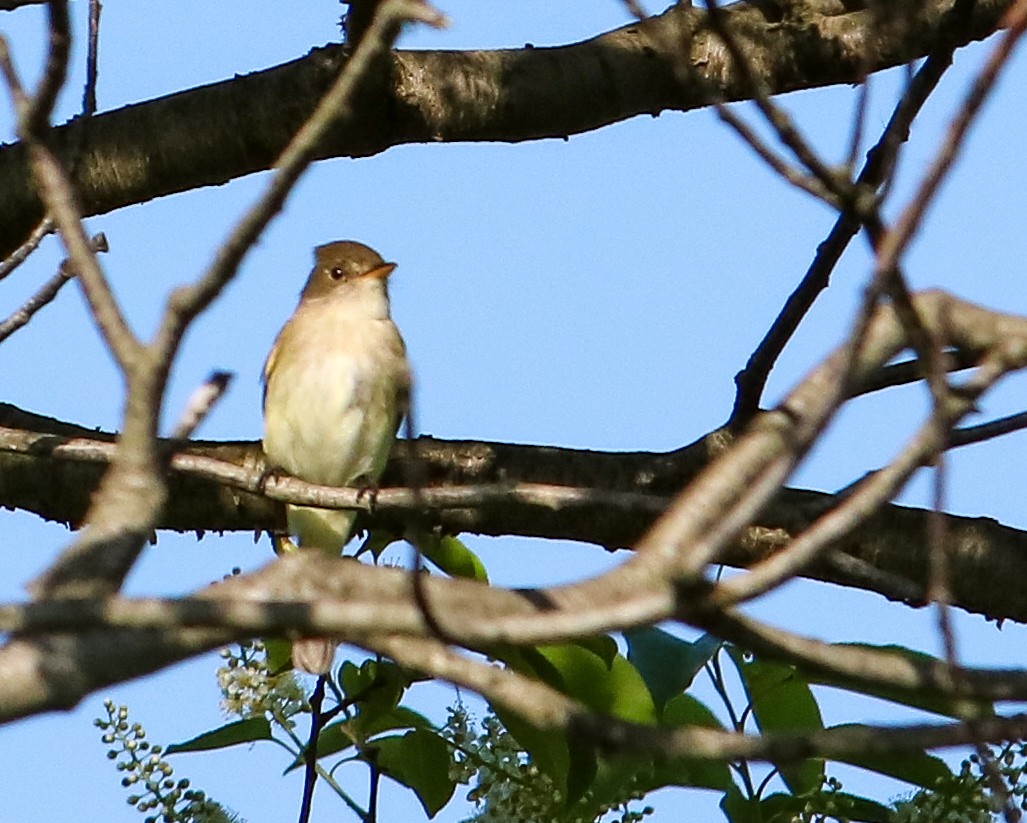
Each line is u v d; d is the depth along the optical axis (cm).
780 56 1306
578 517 1239
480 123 1290
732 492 626
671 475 1244
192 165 1298
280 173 587
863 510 574
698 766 989
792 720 983
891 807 996
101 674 575
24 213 1296
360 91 1261
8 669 569
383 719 1035
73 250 630
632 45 1311
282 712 1052
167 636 583
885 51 1280
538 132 1310
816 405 577
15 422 1286
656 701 934
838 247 1093
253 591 657
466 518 1234
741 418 1222
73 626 550
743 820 965
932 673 637
